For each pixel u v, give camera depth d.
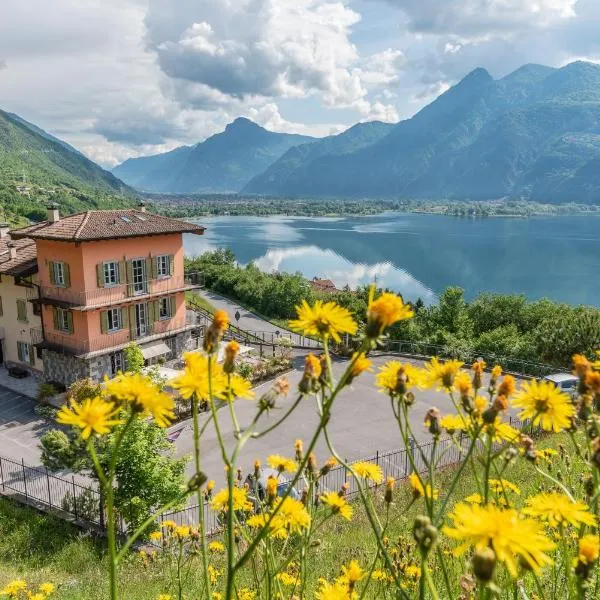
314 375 2.24
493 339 36.66
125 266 29.09
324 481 17.28
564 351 31.75
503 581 2.85
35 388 28.91
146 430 13.85
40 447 16.66
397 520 6.84
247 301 64.94
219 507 3.66
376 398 27.53
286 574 4.13
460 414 2.66
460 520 1.68
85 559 13.02
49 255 28.38
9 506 16.97
